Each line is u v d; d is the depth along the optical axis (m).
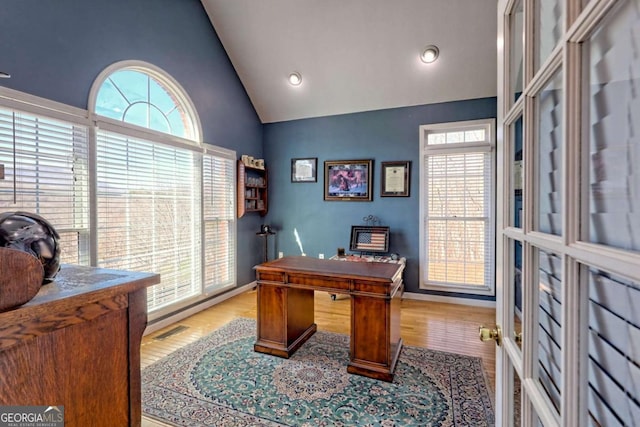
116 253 2.80
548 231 0.68
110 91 2.77
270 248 5.06
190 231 3.64
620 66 0.44
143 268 3.06
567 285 0.52
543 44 0.69
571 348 0.52
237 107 4.42
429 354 2.68
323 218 4.73
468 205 4.02
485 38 3.38
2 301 0.55
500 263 1.00
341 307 3.94
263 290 2.68
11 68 2.09
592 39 0.49
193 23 3.61
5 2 2.06
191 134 3.66
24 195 2.18
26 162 2.19
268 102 4.71
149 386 2.20
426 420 1.85
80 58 2.49
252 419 1.87
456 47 3.51
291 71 4.21
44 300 0.62
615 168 0.45
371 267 2.61
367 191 4.45
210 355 2.64
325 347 2.80
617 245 0.44
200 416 1.89
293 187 4.90
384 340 2.27
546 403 0.66
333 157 4.65
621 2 0.43
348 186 4.55
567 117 0.52
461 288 4.03
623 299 0.46
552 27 0.65
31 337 0.59
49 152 2.32
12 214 0.78
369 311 2.30
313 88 4.33
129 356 0.80
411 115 4.22
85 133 2.54
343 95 4.32
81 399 0.69
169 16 3.30
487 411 1.93
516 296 0.92
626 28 0.43
